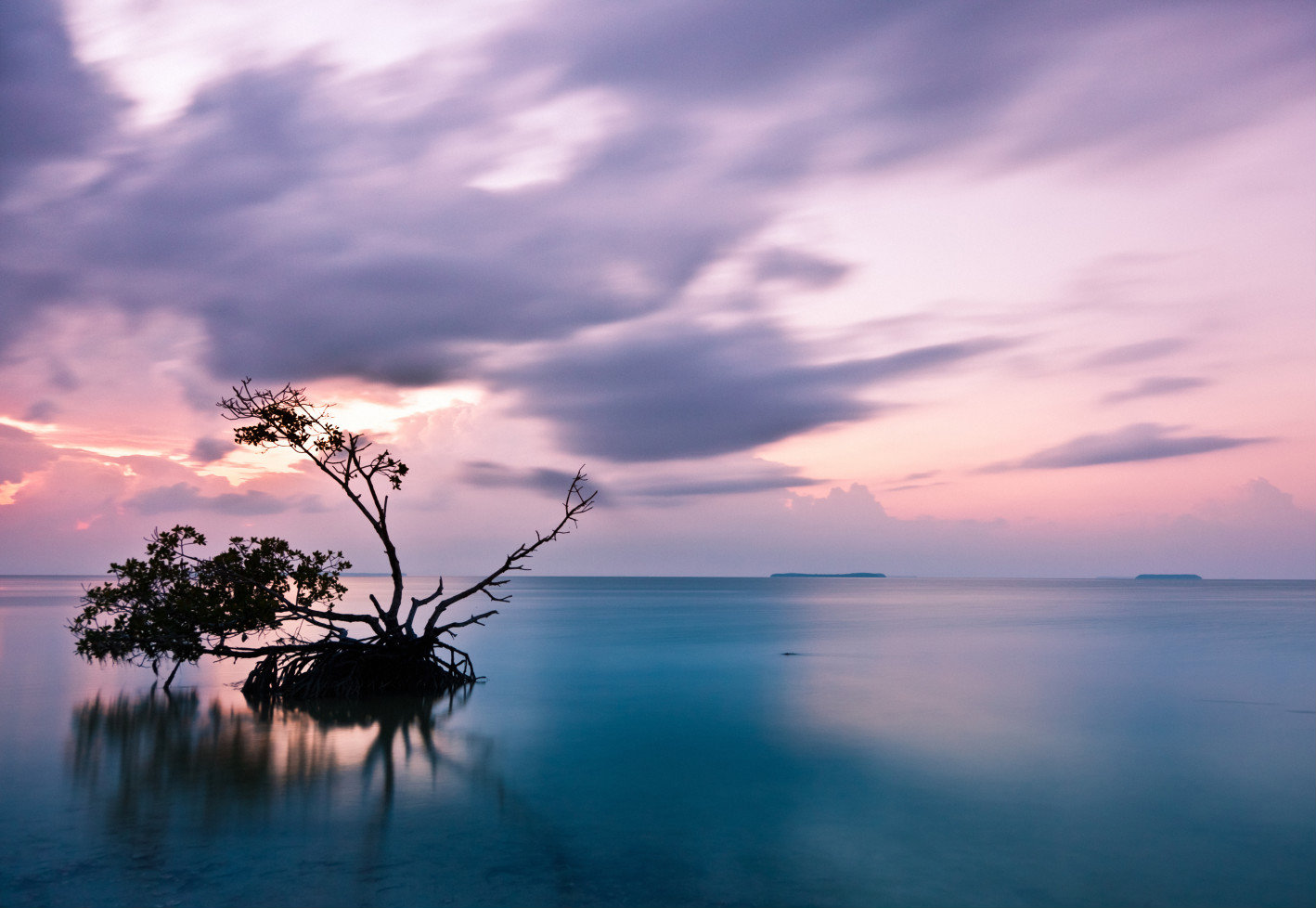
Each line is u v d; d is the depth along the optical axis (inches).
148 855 502.0
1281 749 829.2
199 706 1034.7
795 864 504.1
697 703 1095.0
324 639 1128.2
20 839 528.1
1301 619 3169.3
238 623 1048.2
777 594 7258.9
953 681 1321.4
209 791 645.3
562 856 513.0
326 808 605.9
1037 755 800.3
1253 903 454.6
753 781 699.4
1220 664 1579.7
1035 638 2219.5
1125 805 635.5
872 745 842.8
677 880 476.4
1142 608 4330.7
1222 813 617.3
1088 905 450.0
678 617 3312.0
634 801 634.8
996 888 472.1
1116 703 1107.9
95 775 689.6
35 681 1254.9
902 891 464.1
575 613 3690.9
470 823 575.8
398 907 430.9
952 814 609.3
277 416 1039.6
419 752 789.9
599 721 960.3
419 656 1149.7
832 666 1539.1
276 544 1079.6
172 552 1075.9
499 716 994.7
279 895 443.5
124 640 1079.0
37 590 6259.8
